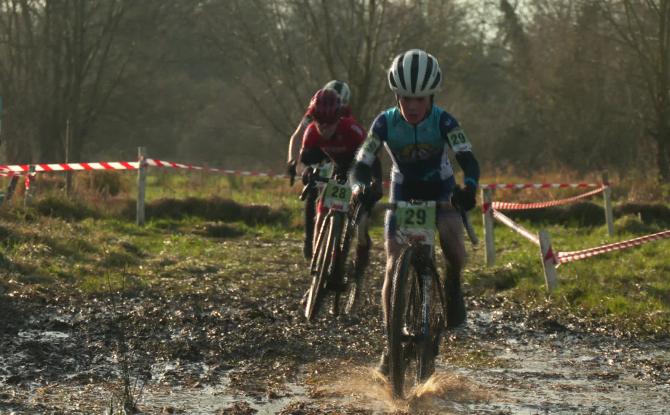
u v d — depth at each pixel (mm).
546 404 6648
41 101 42250
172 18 44125
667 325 9688
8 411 6090
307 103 35531
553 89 40438
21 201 17641
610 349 8750
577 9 35625
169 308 9906
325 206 8234
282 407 6441
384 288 6750
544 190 23031
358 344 8602
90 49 42562
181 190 25562
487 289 11852
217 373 7410
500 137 47062
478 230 18188
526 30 42188
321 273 8047
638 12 34000
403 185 7121
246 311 9891
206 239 16391
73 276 11414
